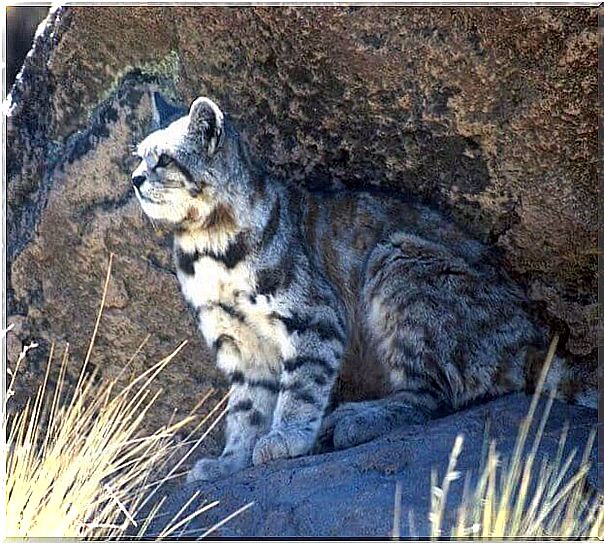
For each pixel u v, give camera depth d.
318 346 11.73
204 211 11.57
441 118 11.70
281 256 11.75
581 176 11.23
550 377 11.52
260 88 12.56
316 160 12.59
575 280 11.74
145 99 13.04
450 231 12.09
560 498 9.53
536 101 11.12
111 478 11.98
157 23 12.80
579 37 10.72
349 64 11.85
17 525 9.99
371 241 12.26
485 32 11.09
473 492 9.82
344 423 11.51
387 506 9.88
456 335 11.84
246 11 12.23
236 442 12.10
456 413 11.60
